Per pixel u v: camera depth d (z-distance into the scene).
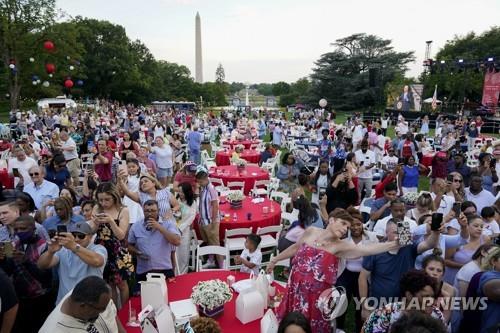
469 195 6.63
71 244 3.37
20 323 3.80
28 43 39.41
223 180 10.77
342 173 6.59
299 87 92.75
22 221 3.80
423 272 3.13
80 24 60.56
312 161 12.67
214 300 3.65
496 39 54.69
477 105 42.91
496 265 3.46
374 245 3.48
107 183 4.59
